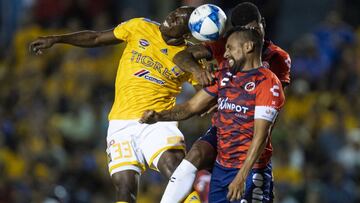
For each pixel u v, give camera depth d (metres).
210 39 23.28
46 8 53.47
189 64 23.38
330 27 50.28
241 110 22.36
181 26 24.14
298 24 53.16
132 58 24.72
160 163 24.00
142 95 24.50
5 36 54.00
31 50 25.08
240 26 22.84
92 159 44.00
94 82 48.72
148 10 53.72
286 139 43.50
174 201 22.94
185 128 42.41
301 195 41.66
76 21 52.47
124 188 24.08
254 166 23.06
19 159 45.00
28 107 48.06
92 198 42.56
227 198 21.88
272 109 22.00
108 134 24.84
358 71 49.12
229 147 22.62
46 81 49.91
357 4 53.25
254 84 22.27
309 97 47.66
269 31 51.84
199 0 50.69
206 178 26.91
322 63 48.94
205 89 23.22
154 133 24.27
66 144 46.03
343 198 42.47
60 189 41.88
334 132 44.97
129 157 24.28
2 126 45.91
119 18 53.62
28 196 42.12
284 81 24.09
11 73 51.12
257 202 23.02
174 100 25.08
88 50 50.66
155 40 24.67
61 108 47.66
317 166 44.12
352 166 44.25
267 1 51.62
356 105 47.38
